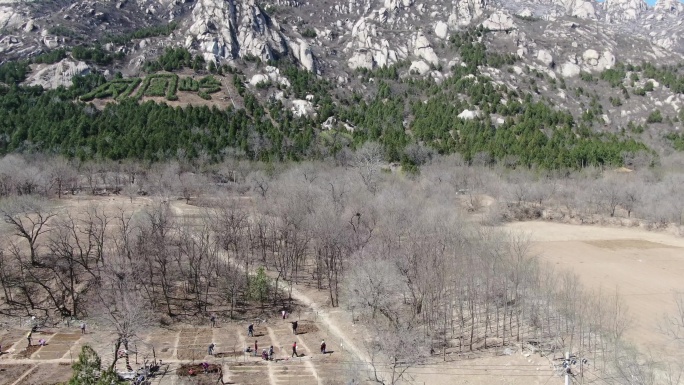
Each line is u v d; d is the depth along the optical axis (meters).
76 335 69.88
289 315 77.69
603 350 54.75
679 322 65.00
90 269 82.94
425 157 156.50
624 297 76.31
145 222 96.38
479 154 156.75
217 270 87.06
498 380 54.78
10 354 63.84
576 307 66.69
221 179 143.25
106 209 115.62
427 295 70.69
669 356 56.16
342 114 199.75
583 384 52.06
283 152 159.50
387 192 108.31
